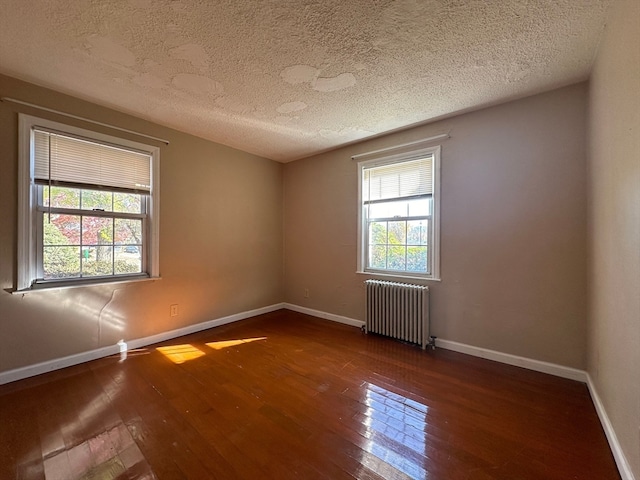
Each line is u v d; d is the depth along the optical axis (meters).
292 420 1.76
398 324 3.06
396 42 1.74
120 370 2.39
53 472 1.35
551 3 1.44
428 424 1.72
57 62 1.96
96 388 2.10
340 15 1.52
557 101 2.28
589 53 1.83
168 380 2.23
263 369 2.44
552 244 2.32
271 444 1.55
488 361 2.59
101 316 2.64
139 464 1.40
